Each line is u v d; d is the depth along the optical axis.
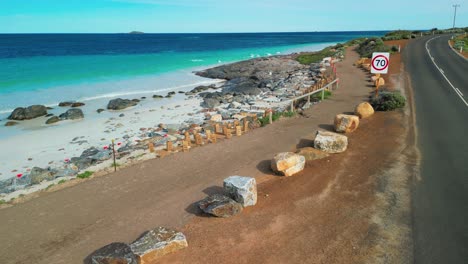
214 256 6.24
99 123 21.44
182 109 24.97
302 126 15.18
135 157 13.59
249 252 6.33
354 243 6.51
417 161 10.45
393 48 44.34
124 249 6.04
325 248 6.39
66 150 16.55
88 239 6.94
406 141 12.33
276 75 40.69
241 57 69.94
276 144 12.79
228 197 7.95
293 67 46.94
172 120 21.80
